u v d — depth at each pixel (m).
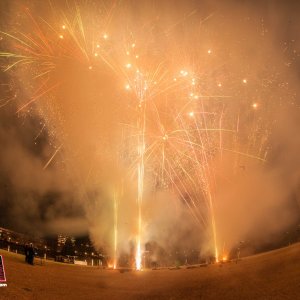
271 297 12.16
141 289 14.98
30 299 11.96
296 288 12.34
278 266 14.95
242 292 13.16
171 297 13.74
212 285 14.49
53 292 13.23
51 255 21.77
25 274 14.80
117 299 13.58
